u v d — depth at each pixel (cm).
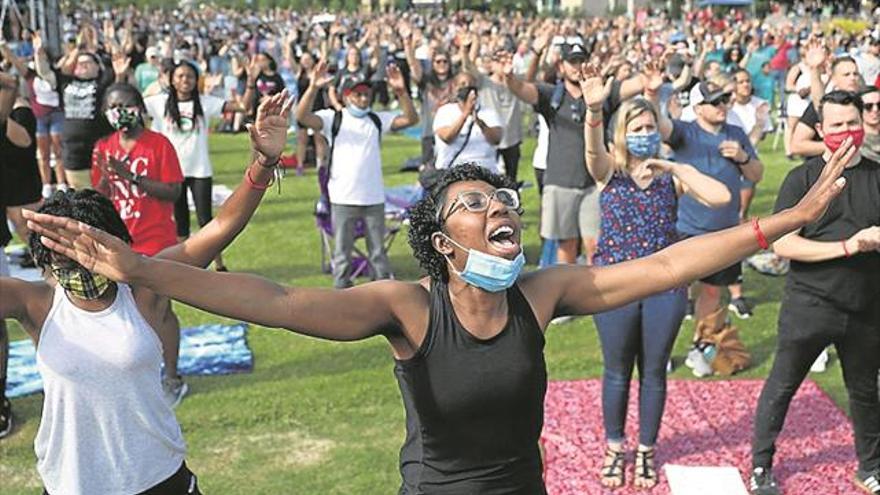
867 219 474
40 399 654
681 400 646
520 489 297
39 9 2008
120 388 338
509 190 290
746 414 622
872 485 520
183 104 886
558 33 1911
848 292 481
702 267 301
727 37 2145
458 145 879
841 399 648
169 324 630
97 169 657
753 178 693
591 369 709
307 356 735
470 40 1336
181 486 361
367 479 545
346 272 876
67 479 345
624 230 515
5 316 338
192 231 1120
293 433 605
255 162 320
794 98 1066
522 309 294
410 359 290
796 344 498
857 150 462
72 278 328
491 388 285
